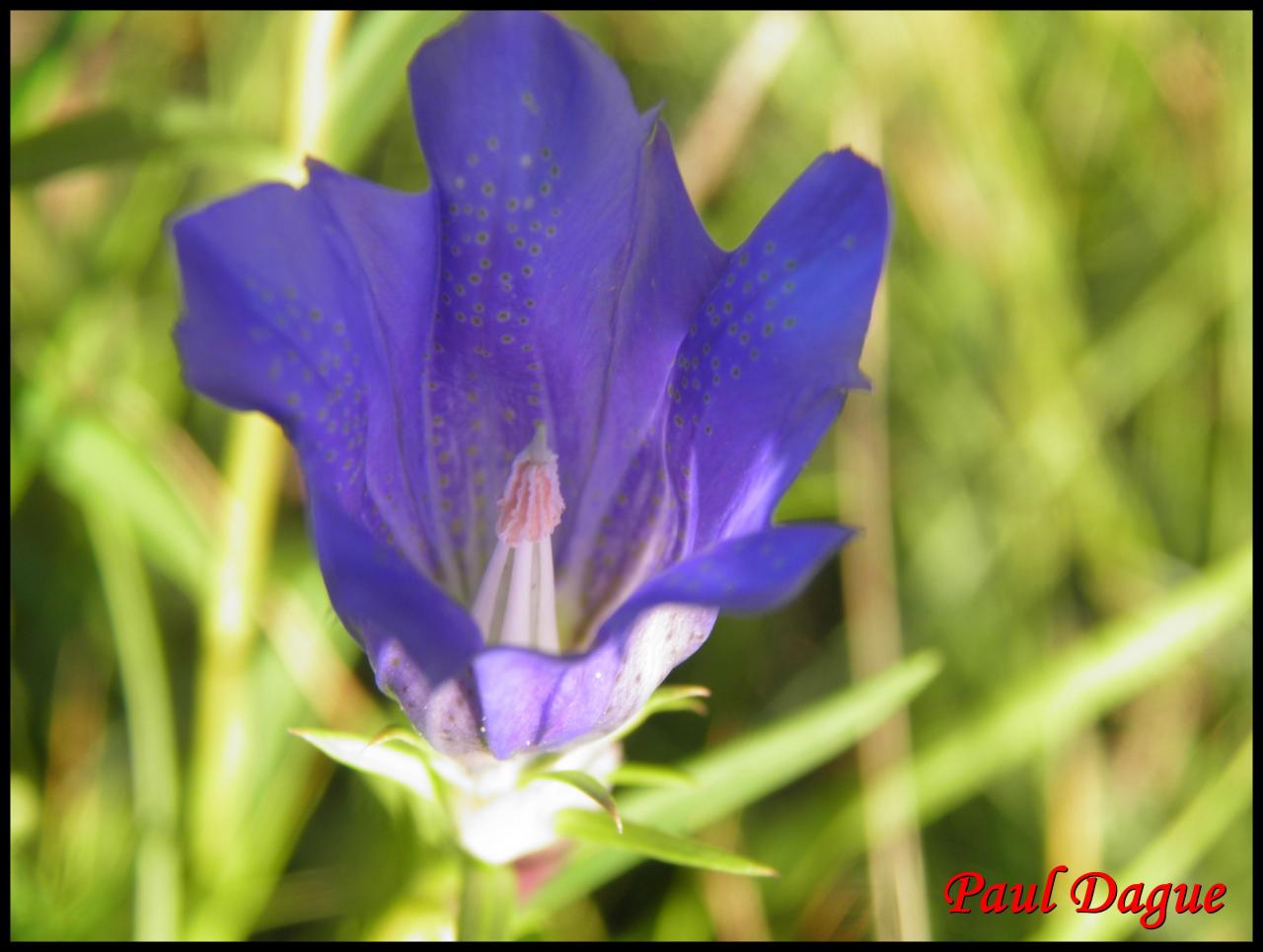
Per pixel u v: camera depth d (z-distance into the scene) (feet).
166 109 0.39
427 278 0.34
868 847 0.47
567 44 0.33
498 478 0.37
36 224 0.50
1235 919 0.49
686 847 0.35
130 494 0.43
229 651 0.43
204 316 0.29
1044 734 0.47
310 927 0.46
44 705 0.47
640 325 0.35
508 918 0.36
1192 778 0.51
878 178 0.32
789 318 0.33
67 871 0.45
